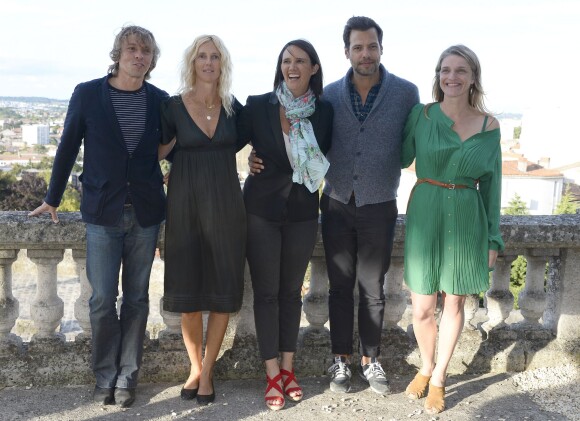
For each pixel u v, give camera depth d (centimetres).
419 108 321
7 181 4184
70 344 344
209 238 305
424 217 314
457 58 301
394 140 324
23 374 337
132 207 300
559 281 375
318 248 360
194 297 312
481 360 370
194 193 301
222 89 298
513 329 379
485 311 386
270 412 318
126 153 294
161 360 349
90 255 303
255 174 316
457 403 332
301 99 308
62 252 337
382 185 325
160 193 312
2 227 317
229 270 309
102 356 316
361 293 340
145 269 313
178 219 304
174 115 300
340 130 325
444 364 322
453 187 310
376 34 314
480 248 314
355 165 323
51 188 307
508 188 4584
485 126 306
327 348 363
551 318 383
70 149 297
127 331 318
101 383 321
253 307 354
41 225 319
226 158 305
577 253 368
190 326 322
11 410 312
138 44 285
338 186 328
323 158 309
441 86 308
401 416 317
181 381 351
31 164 9588
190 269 309
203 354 357
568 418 318
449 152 306
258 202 313
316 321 365
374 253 330
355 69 316
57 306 341
